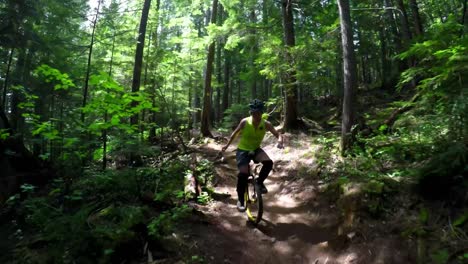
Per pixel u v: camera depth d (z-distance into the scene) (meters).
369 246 3.65
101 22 10.55
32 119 5.39
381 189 4.37
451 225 3.35
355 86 6.85
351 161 6.09
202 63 16.41
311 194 5.66
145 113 11.30
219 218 4.98
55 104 12.09
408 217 3.81
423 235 3.39
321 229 4.48
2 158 6.07
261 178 4.64
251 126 4.55
